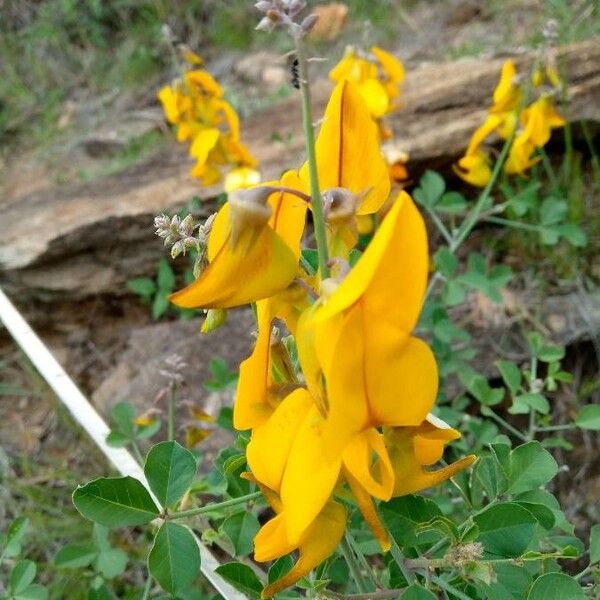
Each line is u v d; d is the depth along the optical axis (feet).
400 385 0.39
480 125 1.39
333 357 0.37
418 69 1.68
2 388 1.36
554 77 1.11
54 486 1.18
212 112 1.20
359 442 0.41
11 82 2.23
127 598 0.96
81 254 1.40
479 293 1.21
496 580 0.53
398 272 0.36
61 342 1.43
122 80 2.18
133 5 2.31
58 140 1.99
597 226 1.30
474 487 0.69
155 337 1.28
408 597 0.48
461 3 1.90
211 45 2.20
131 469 0.89
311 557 0.46
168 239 0.58
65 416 1.24
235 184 1.19
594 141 1.41
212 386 0.98
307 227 1.16
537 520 0.54
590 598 0.62
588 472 1.08
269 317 0.43
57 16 2.32
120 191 1.47
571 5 1.74
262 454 0.44
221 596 0.70
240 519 0.66
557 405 1.13
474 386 0.90
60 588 1.01
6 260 1.39
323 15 2.02
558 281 1.25
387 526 0.55
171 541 0.54
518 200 1.16
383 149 1.19
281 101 1.71
